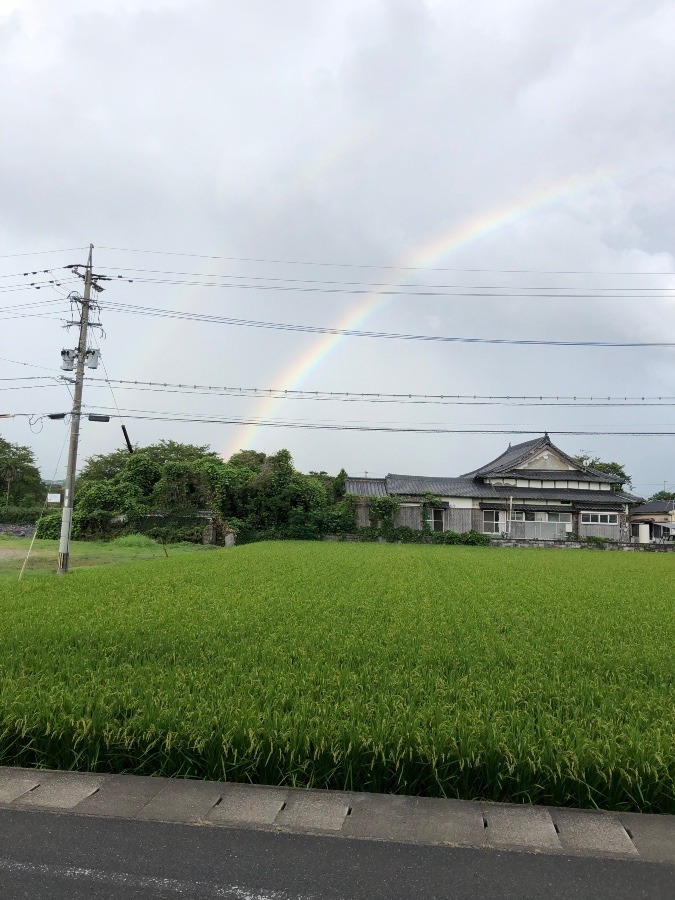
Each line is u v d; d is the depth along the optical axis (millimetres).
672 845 3768
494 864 3516
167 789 4438
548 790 4379
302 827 3902
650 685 6496
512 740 4582
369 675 6496
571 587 15016
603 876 3408
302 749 4613
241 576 16125
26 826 3887
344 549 29156
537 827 3957
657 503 59812
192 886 3254
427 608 11164
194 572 17125
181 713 5047
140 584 14258
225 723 4793
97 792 4387
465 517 42031
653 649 8000
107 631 8609
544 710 5488
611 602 12500
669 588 15188
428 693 5848
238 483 38562
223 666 6809
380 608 11234
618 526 43906
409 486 45000
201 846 3662
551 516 43625
